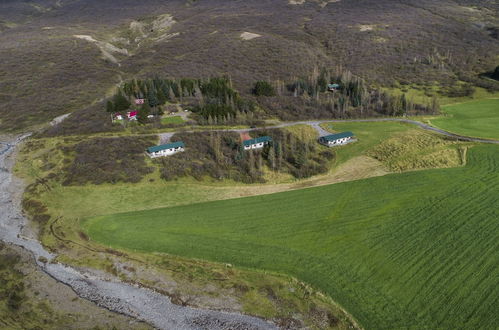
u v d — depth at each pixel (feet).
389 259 178.09
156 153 282.77
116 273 178.81
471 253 178.60
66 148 303.48
